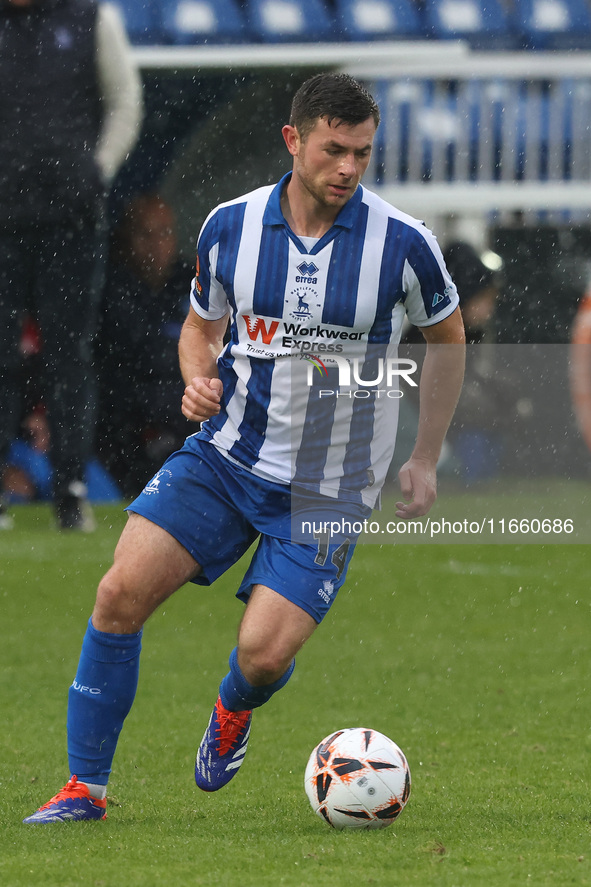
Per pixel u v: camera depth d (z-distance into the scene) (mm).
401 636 25922
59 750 16672
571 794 14320
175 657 23500
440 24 66312
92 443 44469
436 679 21984
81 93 34125
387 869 10805
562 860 11156
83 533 36531
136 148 51656
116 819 13094
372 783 12508
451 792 14469
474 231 57250
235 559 13859
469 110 60844
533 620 27641
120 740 17469
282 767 15992
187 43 60188
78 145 34156
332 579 13273
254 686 13203
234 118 52969
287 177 13594
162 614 27938
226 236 13562
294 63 52688
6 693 20297
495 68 57656
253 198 13594
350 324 13422
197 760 14117
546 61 57844
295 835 12266
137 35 59719
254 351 13609
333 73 12859
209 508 13477
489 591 31047
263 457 13539
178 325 45312
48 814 12906
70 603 28031
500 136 60375
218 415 13859
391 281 13375
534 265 51344
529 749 17016
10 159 33875
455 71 57219
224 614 28000
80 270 34719
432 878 10453
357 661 23531
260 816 13281
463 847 11695
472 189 57094
